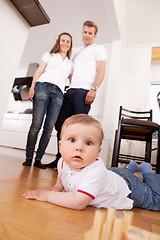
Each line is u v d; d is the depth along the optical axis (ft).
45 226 1.28
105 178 2.13
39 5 3.16
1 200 1.71
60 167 2.41
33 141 5.22
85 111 5.31
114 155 7.17
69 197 1.87
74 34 11.03
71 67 5.87
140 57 12.09
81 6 9.07
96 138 2.06
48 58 5.54
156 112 11.19
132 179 2.65
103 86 9.52
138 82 11.65
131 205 2.34
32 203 1.80
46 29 10.89
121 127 7.00
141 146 10.03
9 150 10.39
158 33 11.34
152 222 1.96
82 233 1.27
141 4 9.91
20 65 15.16
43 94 5.16
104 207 2.19
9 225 1.19
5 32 3.15
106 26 9.80
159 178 2.90
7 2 3.11
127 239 0.53
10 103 12.87
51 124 5.42
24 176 3.40
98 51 5.45
